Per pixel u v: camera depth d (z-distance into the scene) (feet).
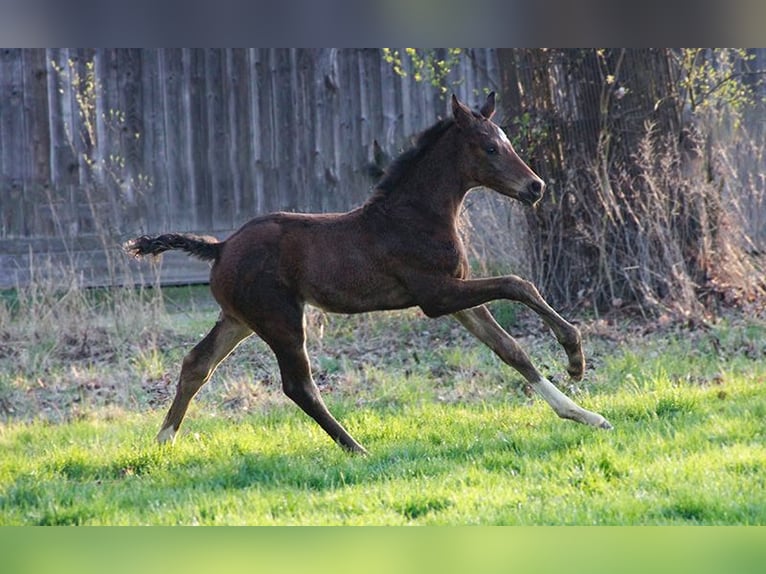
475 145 44.37
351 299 44.37
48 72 83.87
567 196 72.38
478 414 50.52
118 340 69.82
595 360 62.08
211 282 45.14
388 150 88.38
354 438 47.14
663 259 70.03
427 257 44.01
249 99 87.30
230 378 63.67
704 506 33.68
